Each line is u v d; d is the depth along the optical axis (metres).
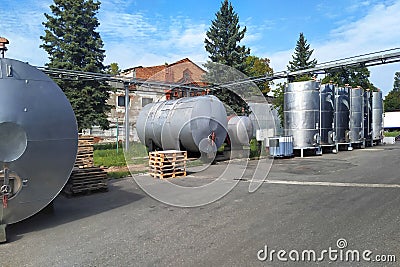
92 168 7.53
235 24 22.78
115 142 22.02
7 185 4.29
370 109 21.61
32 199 4.59
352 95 19.06
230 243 4.14
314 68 16.41
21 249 4.10
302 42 51.75
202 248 4.00
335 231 4.51
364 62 15.30
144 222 5.16
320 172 10.25
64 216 5.57
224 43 22.23
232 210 5.75
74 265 3.61
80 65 21.64
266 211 5.63
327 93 16.50
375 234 4.36
